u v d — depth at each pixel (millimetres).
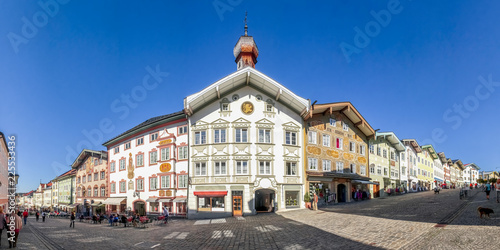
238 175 32812
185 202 34531
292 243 14750
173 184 35562
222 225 24344
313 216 25047
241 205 32438
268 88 34312
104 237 20656
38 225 34094
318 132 38219
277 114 35000
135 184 41031
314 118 38125
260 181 32938
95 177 53562
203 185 33188
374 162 49188
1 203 41781
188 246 15797
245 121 33781
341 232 16469
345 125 42656
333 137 40219
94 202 52656
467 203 25703
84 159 59906
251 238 17016
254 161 33219
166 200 35500
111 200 44844
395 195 51125
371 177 47656
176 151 36094
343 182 40344
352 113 41750
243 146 33344
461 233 13508
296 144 35562
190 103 32500
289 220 23938
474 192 44562
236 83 33875
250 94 34562
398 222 17812
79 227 30125
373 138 46812
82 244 17500
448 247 11516
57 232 24672
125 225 28391
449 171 106062
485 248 10992
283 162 34281
